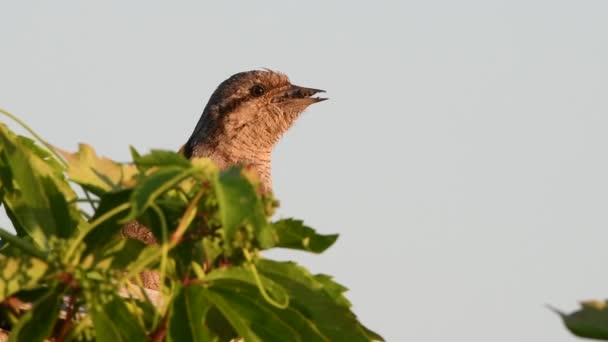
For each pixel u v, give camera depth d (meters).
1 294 6.06
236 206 5.26
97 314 6.08
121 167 6.69
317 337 6.21
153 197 5.49
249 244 5.97
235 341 7.06
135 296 6.77
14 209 7.14
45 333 6.07
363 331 6.17
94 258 6.18
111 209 6.17
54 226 6.63
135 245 6.31
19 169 6.68
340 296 6.33
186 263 6.22
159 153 5.71
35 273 6.12
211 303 6.28
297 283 6.23
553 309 5.20
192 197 6.21
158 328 6.27
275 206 5.77
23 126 6.71
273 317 6.23
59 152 6.62
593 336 5.10
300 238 6.27
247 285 6.22
